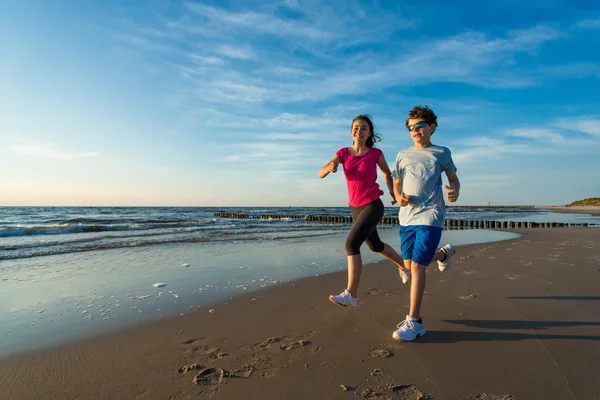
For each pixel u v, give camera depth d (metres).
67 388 1.91
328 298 3.68
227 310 3.30
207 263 5.80
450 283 4.10
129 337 2.65
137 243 8.41
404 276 3.46
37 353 2.36
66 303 3.54
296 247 7.93
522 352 2.27
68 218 24.28
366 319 2.98
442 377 1.98
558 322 2.78
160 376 2.03
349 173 3.10
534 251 6.62
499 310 3.10
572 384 1.87
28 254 6.65
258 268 5.38
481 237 10.81
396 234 12.21
